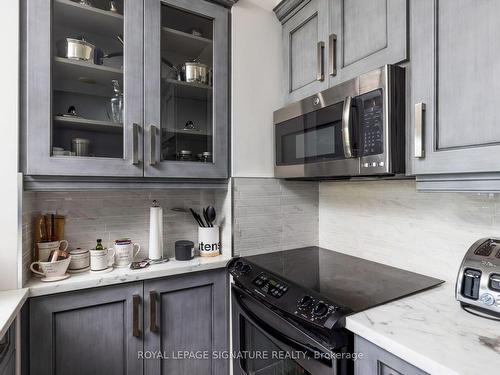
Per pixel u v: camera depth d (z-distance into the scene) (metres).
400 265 1.34
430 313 0.88
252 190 1.54
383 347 0.74
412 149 0.94
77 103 1.20
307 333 0.92
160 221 1.45
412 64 0.92
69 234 1.38
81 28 1.22
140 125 1.25
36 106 1.06
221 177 1.46
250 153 1.54
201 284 1.39
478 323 0.81
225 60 1.46
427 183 0.92
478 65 0.77
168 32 1.35
